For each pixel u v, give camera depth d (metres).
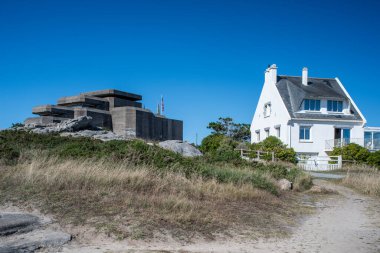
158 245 7.70
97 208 9.28
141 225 8.52
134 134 35.47
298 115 38.34
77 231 7.93
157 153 15.38
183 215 9.38
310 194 16.92
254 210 11.55
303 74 41.88
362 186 19.48
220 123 52.00
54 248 7.05
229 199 12.30
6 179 10.79
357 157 33.69
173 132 41.72
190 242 8.08
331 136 38.69
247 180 14.94
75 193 10.15
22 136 19.09
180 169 14.02
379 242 8.81
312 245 8.42
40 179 10.85
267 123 42.56
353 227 10.58
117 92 39.97
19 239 7.25
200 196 11.89
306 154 38.06
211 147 35.75
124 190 10.99
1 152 13.77
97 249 7.14
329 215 12.37
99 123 35.53
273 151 33.19
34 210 8.91
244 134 51.53
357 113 40.03
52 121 32.59
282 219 11.05
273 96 41.31
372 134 38.31
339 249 8.14
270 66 42.12
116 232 8.02
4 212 8.63
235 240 8.50
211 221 9.53
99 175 11.48
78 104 37.16
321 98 39.34
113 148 15.77
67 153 14.70
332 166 32.09
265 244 8.37
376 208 14.06
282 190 16.52
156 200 10.37
